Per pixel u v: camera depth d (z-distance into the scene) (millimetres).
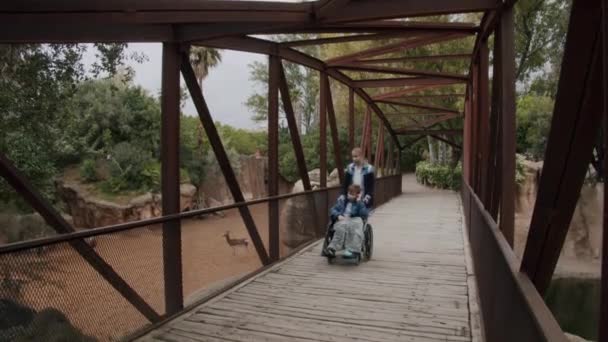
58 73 6309
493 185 4523
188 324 3926
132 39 4344
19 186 3205
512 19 4223
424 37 7805
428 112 19078
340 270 5828
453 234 8797
